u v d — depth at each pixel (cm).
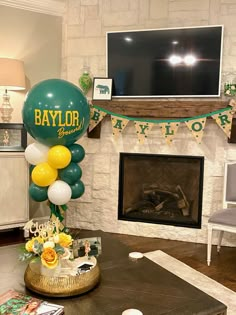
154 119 333
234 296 227
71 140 237
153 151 344
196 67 316
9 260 178
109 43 341
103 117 349
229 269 272
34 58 369
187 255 301
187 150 333
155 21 334
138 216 357
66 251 147
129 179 359
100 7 350
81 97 237
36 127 224
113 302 137
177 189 350
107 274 162
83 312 130
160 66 328
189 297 142
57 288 139
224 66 314
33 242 146
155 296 142
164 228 346
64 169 240
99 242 180
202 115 313
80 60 363
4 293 141
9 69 322
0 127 333
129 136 350
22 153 329
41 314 125
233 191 295
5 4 346
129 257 183
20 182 332
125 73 340
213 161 325
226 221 269
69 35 365
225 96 315
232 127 309
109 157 358
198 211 337
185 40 317
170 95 328
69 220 376
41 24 369
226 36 311
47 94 224
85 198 369
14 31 355
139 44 332
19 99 364
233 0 306
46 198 246
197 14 319
